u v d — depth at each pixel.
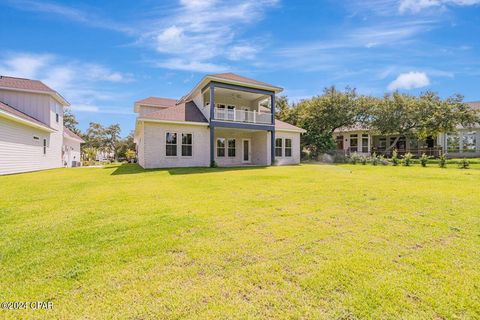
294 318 2.01
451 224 4.15
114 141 47.38
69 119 40.88
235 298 2.27
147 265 2.84
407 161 16.97
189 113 16.86
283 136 19.86
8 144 12.21
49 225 4.18
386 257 3.00
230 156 19.56
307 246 3.32
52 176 11.16
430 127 21.20
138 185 8.27
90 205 5.53
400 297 2.25
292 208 5.16
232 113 16.58
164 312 2.09
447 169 13.78
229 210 5.02
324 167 15.45
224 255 3.07
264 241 3.48
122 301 2.23
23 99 16.05
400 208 5.13
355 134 28.98
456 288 2.38
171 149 15.36
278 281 2.52
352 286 2.42
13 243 3.45
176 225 4.14
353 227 4.03
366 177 9.94
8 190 7.48
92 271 2.72
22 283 2.51
